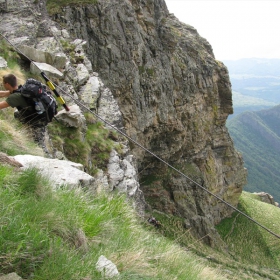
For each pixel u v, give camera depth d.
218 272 9.79
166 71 56.16
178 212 58.91
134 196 16.59
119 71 44.59
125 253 6.16
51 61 19.98
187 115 63.59
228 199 79.00
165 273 6.55
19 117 10.13
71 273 4.37
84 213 6.56
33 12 23.22
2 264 4.01
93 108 20.84
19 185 5.85
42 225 5.02
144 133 52.81
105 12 42.81
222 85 74.12
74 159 15.11
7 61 17.20
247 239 69.06
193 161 68.75
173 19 73.06
